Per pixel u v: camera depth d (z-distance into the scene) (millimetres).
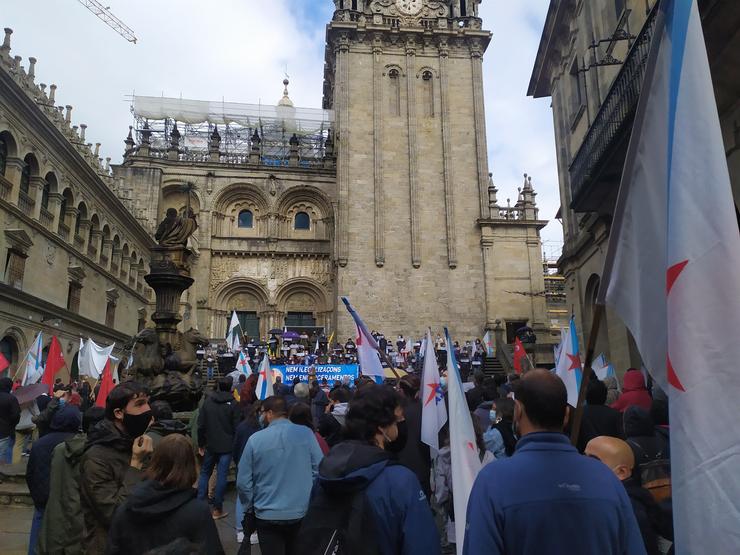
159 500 3490
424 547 3111
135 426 4863
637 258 3318
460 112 46719
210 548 3482
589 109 19969
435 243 44000
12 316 24969
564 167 23734
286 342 36625
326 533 3211
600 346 20062
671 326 2766
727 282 2623
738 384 2523
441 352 31375
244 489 5793
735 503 2436
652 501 3938
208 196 48750
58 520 5086
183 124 58406
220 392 10016
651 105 3291
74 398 16156
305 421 6363
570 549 2574
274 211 49656
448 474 6855
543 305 43406
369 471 3264
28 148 26469
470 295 43281
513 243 44438
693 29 2992
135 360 14398
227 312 47875
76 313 31562
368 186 44344
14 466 11758
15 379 23688
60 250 30156
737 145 10961
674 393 2693
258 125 56062
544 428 2982
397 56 47188
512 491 2723
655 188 3215
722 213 2703
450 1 48812
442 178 45312
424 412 6410
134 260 44156
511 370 32688
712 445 2525
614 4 17969
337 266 42781
